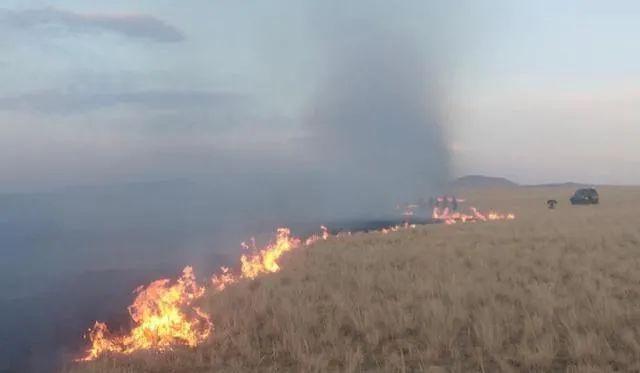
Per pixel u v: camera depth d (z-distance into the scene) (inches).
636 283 468.8
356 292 476.7
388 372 312.3
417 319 390.9
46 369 361.1
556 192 4874.5
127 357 372.8
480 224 1140.5
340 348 349.4
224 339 391.9
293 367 335.0
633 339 321.7
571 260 579.5
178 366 349.4
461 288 442.3
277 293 484.7
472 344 349.1
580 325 356.5
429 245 780.6
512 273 519.2
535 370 302.5
